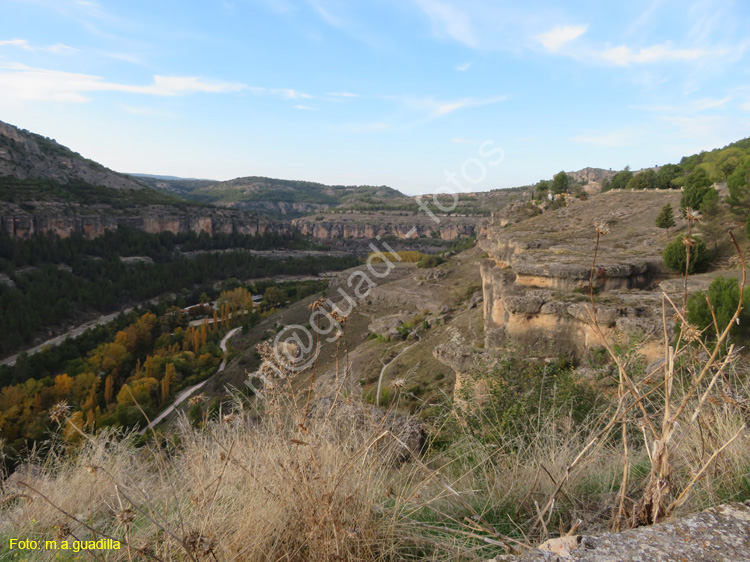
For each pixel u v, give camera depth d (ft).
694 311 31.09
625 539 5.48
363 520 7.25
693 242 6.58
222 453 8.25
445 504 9.20
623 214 160.35
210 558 6.31
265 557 6.81
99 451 10.18
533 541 7.47
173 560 6.52
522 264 71.26
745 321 27.20
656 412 9.48
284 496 7.35
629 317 41.73
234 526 7.13
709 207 107.86
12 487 9.55
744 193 101.60
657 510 6.37
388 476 10.12
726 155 194.18
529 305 49.62
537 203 238.48
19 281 316.60
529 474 10.06
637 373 17.21
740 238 89.61
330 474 7.50
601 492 9.04
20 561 7.35
